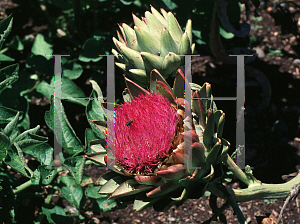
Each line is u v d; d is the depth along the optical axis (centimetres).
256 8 75
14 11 116
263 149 87
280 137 90
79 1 91
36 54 85
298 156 85
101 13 103
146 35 56
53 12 110
